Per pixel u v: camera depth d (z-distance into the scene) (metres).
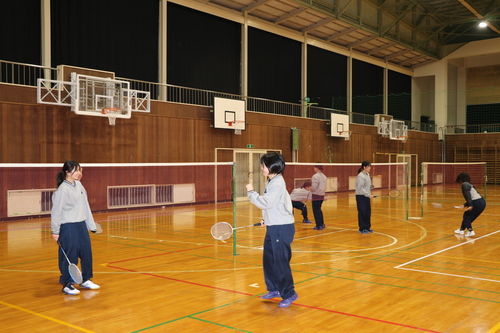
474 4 25.48
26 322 4.30
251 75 21.89
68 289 5.25
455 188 26.33
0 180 11.63
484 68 33.53
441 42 31.83
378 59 29.58
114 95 14.03
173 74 18.84
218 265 6.91
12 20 14.06
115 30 16.83
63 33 15.30
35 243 8.96
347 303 4.91
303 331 4.06
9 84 12.38
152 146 15.76
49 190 12.51
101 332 4.04
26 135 12.68
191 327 4.17
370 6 25.31
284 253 4.62
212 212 14.48
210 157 17.58
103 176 13.93
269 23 22.23
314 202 10.72
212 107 17.62
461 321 4.33
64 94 13.42
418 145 30.12
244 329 4.11
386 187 13.65
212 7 19.81
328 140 22.97
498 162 30.88
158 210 14.93
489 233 10.22
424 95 33.72
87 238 5.44
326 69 25.94
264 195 4.52
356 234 10.05
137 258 7.46
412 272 6.42
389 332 4.03
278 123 20.31
